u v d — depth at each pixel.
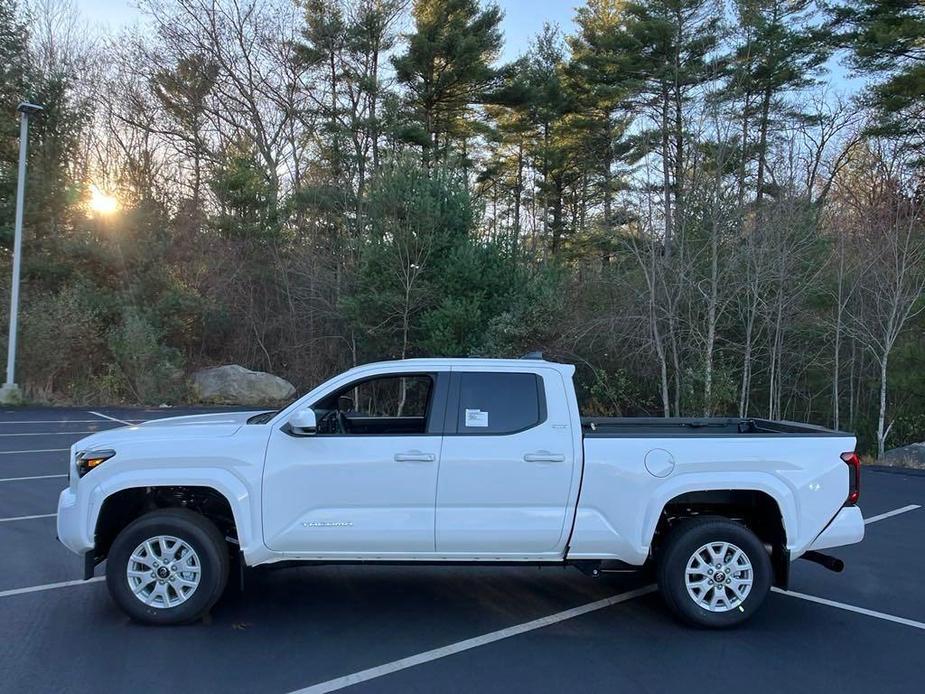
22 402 21.03
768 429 6.50
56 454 13.18
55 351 21.95
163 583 5.39
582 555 5.46
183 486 5.41
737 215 17.11
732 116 17.45
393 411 12.05
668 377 18.27
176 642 5.12
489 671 4.73
